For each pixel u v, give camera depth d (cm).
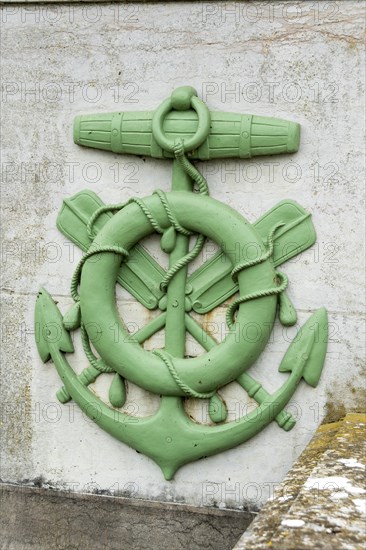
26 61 311
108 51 301
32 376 317
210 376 282
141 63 297
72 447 313
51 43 307
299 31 282
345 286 283
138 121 290
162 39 295
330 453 224
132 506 304
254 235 279
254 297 278
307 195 284
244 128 279
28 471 318
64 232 307
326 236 283
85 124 297
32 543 316
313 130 283
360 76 278
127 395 302
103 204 303
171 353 291
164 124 285
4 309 318
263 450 291
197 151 284
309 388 287
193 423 293
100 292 292
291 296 287
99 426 305
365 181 279
